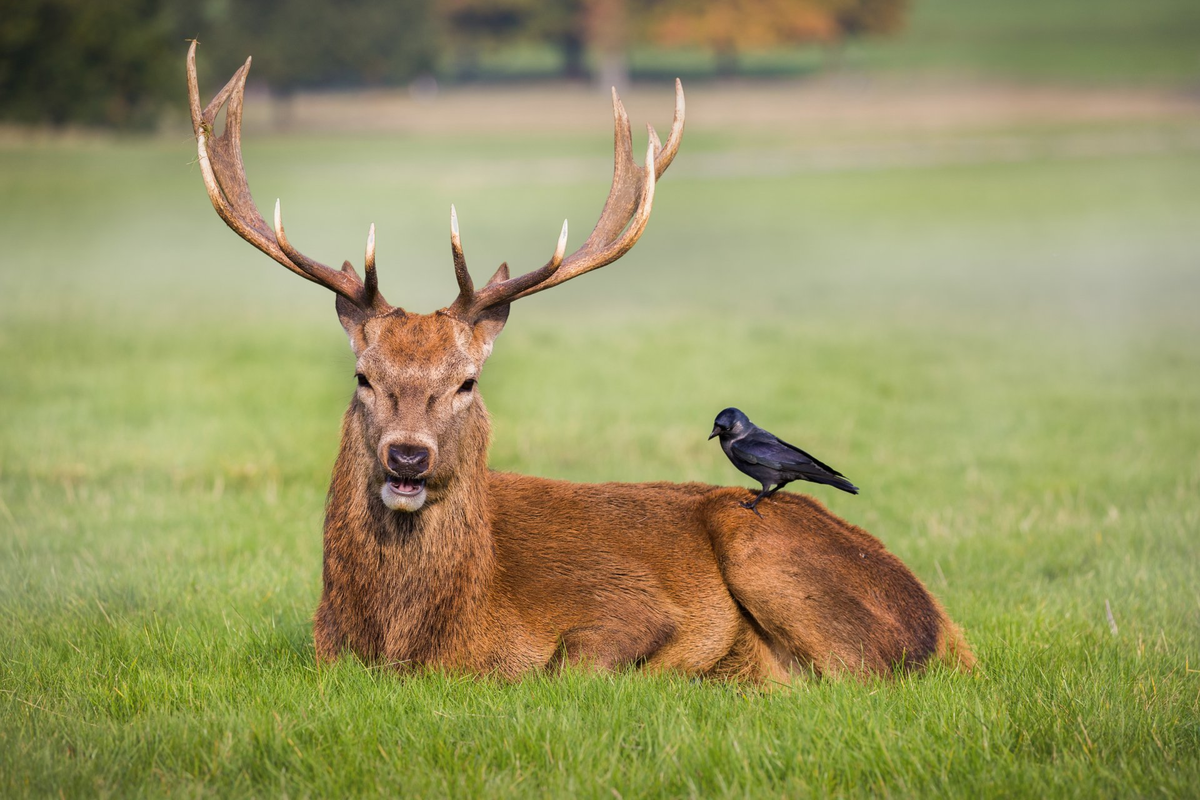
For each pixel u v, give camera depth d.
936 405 49.00
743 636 21.59
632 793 15.71
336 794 15.69
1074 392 52.03
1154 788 15.76
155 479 36.06
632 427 43.34
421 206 136.62
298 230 116.50
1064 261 108.88
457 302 20.48
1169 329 72.75
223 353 58.03
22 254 100.88
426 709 18.05
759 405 47.97
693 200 157.12
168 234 116.62
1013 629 23.02
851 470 38.06
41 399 46.25
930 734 17.44
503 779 16.00
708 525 21.83
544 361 58.28
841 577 20.88
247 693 19.11
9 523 30.61
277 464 38.09
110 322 66.88
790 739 16.97
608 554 21.41
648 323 73.44
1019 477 37.28
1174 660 21.44
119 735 17.19
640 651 20.67
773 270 104.81
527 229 118.56
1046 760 16.80
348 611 20.05
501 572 20.91
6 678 19.83
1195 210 141.38
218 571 27.39
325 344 61.59
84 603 24.28
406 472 18.36
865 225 135.88
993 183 169.62
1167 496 34.44
